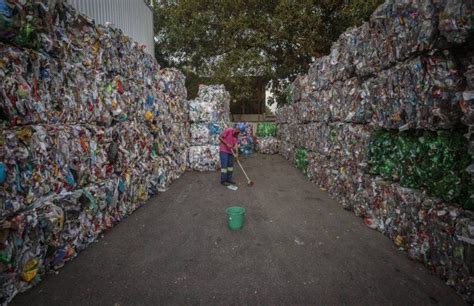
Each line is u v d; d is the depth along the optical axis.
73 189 2.81
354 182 3.91
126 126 4.00
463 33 1.86
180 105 6.84
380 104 3.16
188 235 3.24
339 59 4.50
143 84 4.71
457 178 2.13
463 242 2.01
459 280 2.07
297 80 7.61
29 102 2.24
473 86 1.87
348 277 2.34
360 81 3.79
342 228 3.39
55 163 2.55
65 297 2.09
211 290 2.17
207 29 13.09
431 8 2.16
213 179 6.32
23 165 2.17
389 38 2.87
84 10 4.71
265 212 4.05
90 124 3.18
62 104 2.67
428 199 2.44
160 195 4.99
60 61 2.65
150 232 3.33
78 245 2.77
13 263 2.04
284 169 7.64
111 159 3.51
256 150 11.83
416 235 2.58
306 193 5.07
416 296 2.07
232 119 16.03
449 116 2.08
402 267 2.47
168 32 13.28
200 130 7.43
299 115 7.34
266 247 2.92
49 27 2.47
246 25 11.41
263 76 13.71
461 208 2.14
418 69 2.40
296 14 10.09
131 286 2.23
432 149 2.37
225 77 11.81
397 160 2.99
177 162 6.52
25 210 2.20
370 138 3.53
